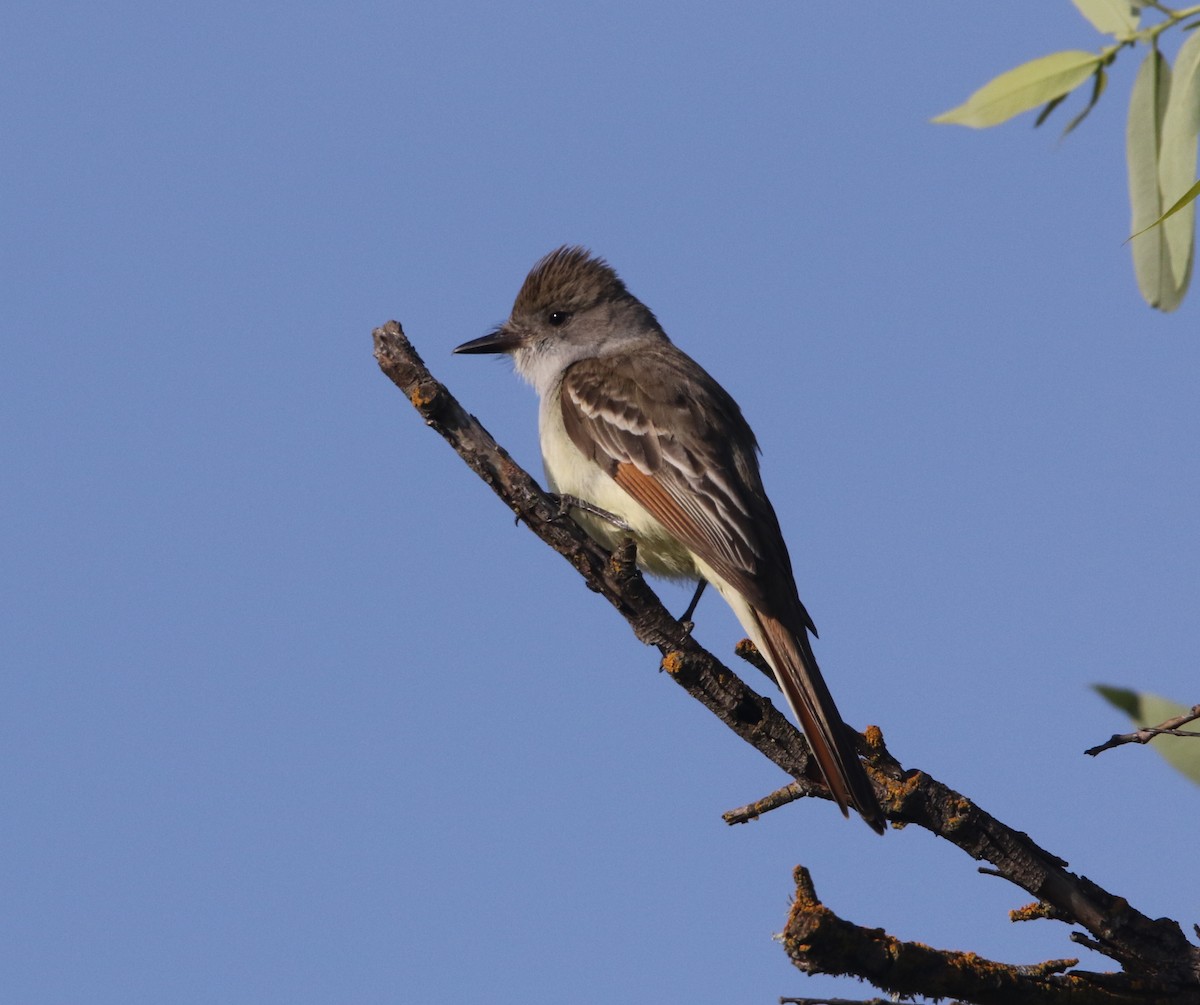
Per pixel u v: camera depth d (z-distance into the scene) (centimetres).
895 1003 695
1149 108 747
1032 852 791
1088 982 732
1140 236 759
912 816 797
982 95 735
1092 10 735
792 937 653
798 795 850
